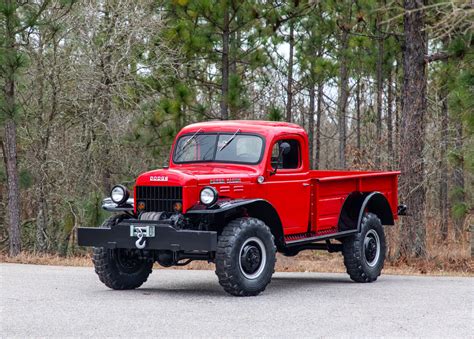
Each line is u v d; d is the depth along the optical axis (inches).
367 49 1091.9
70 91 868.6
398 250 709.3
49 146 877.8
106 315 343.6
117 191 436.8
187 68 918.4
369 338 295.3
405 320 335.6
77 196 863.7
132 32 842.2
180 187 410.3
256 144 453.7
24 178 843.4
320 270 628.1
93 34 860.6
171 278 522.3
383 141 781.9
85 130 877.2
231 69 1039.0
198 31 839.7
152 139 872.9
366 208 534.9
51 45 859.4
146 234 407.8
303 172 475.8
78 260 673.0
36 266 599.5
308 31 1125.7
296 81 1214.9
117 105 904.9
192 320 331.6
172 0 832.9
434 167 811.4
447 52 690.2
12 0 701.9
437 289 456.4
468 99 663.8
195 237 396.2
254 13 830.5
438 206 1090.7
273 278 544.1
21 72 729.6
